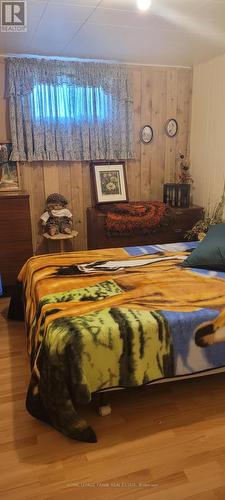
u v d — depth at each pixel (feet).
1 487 4.91
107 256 9.23
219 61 11.27
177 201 12.76
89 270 8.15
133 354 5.87
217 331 6.36
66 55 11.02
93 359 5.64
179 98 12.92
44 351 5.70
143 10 7.51
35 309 6.99
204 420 6.13
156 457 5.38
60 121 11.59
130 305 6.44
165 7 7.40
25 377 7.36
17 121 11.14
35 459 5.35
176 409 6.40
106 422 6.07
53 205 11.98
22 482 4.98
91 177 12.53
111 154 12.38
